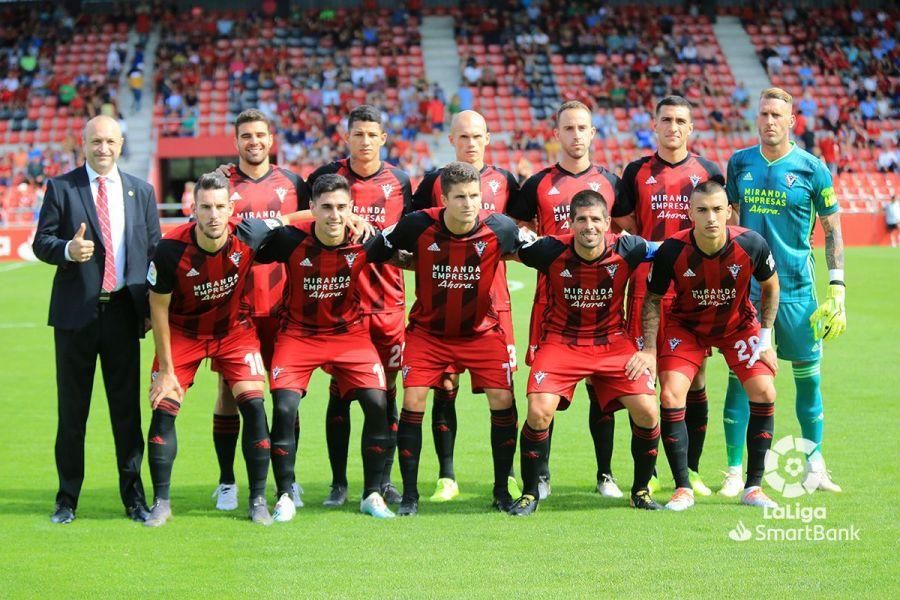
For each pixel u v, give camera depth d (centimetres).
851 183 3088
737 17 3716
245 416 663
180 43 3375
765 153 734
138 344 678
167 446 659
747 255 664
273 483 774
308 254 664
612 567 549
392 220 762
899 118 3328
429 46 3553
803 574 534
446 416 725
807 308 725
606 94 3322
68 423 668
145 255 674
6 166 3019
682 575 534
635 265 671
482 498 717
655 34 3541
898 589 510
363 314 738
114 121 668
